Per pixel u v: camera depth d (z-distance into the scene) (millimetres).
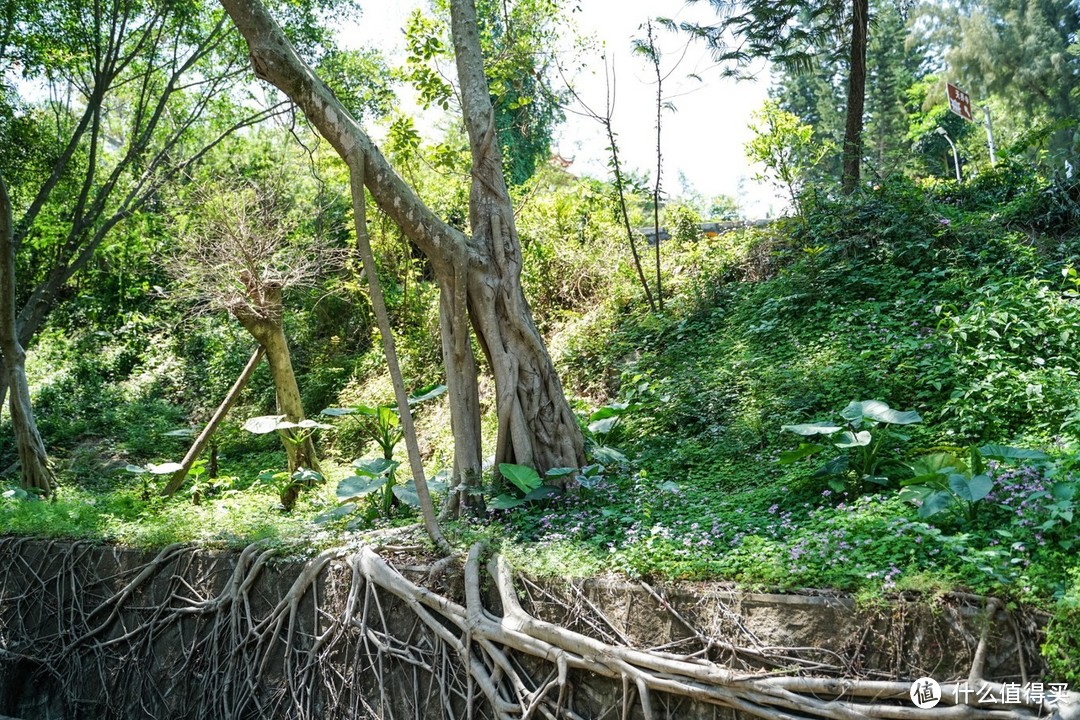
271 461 13164
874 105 26516
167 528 7398
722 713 4566
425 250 7277
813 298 10172
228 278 10977
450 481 7613
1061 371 7133
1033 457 5137
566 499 7098
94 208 15391
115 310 21266
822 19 13727
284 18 14930
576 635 4988
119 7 14820
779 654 4543
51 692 7414
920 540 4848
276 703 6117
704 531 5680
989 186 11867
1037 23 23516
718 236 13453
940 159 18000
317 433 13555
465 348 7367
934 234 10125
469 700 5305
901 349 8289
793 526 5551
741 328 10398
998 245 9648
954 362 7758
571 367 11648
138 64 16703
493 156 7688
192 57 15648
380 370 14750
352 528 7043
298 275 11484
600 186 14531
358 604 5969
